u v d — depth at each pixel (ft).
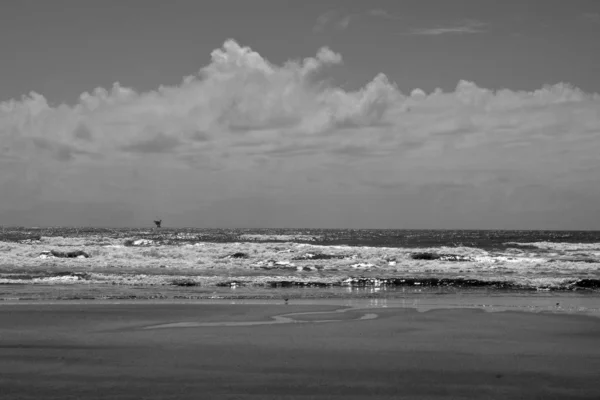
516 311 58.85
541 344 43.42
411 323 51.52
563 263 110.83
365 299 67.46
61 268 97.35
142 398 30.27
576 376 35.12
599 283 81.66
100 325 49.08
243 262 110.32
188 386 32.32
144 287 75.20
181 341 43.29
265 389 31.96
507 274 95.14
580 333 47.60
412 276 90.33
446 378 34.47
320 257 125.08
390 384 33.19
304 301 65.10
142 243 170.91
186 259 114.62
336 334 46.29
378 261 113.39
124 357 38.42
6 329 47.03
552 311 59.11
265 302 63.82
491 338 45.42
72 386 32.17
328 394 31.32
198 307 59.26
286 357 38.70
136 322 50.62
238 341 43.39
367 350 40.91
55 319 51.42
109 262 106.83
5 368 35.60
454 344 43.14
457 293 73.92
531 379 34.45
